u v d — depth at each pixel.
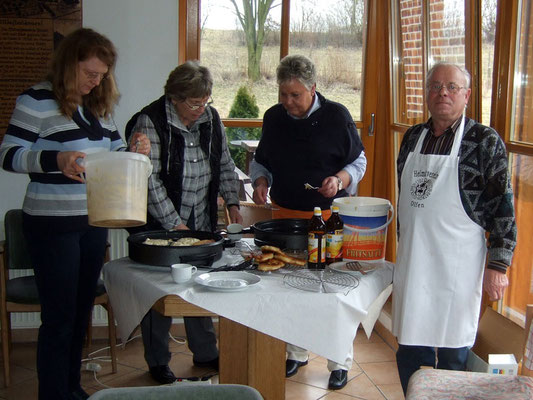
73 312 2.45
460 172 2.20
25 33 3.46
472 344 2.30
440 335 2.28
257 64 3.79
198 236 2.48
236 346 2.10
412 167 2.31
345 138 2.82
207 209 2.88
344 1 3.76
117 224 2.07
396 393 3.07
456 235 2.22
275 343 2.06
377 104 3.87
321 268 2.29
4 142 2.28
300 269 2.28
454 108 2.21
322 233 2.27
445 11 2.99
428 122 2.37
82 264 2.51
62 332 2.43
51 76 2.32
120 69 3.59
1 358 3.40
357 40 3.81
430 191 2.24
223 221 3.70
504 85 2.47
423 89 3.36
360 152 2.88
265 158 2.97
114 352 3.26
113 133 2.58
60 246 2.37
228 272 2.16
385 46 3.76
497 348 2.24
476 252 2.24
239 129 3.84
